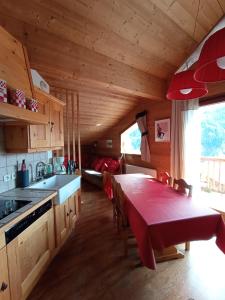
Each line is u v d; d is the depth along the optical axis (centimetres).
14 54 168
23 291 149
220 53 108
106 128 577
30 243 161
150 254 150
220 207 304
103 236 268
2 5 184
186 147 324
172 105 348
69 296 166
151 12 228
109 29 236
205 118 385
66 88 349
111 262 210
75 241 255
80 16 213
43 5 194
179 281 179
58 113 288
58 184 274
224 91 278
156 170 418
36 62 225
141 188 254
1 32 154
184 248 234
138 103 464
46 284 179
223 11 246
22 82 176
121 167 536
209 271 193
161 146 405
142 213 170
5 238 128
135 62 305
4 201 172
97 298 163
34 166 265
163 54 300
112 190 312
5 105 133
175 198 211
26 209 153
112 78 286
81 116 452
